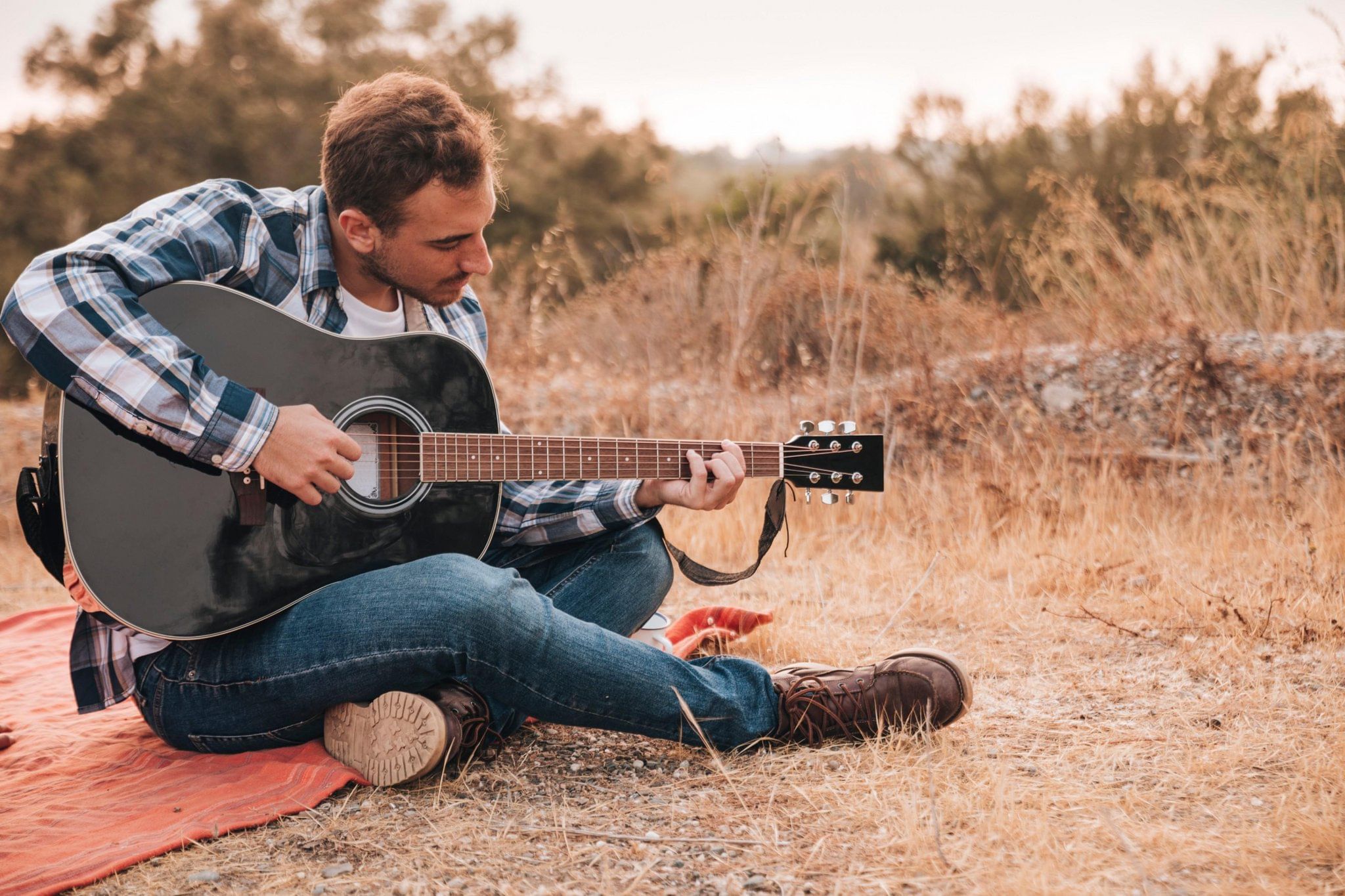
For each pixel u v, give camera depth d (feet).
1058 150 31.27
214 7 61.87
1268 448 15.90
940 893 5.42
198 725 7.27
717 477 7.97
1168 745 7.36
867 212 22.35
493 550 8.50
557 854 5.97
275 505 6.89
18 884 5.60
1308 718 7.73
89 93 61.87
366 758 6.84
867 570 13.29
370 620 6.66
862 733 7.35
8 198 54.95
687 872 5.74
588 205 61.00
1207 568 12.23
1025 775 6.90
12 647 10.73
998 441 17.47
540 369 22.95
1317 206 19.31
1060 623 10.86
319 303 7.45
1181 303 18.86
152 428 6.43
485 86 65.10
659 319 23.38
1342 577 11.09
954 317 21.20
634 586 8.21
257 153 58.75
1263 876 5.42
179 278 6.84
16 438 22.76
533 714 6.96
